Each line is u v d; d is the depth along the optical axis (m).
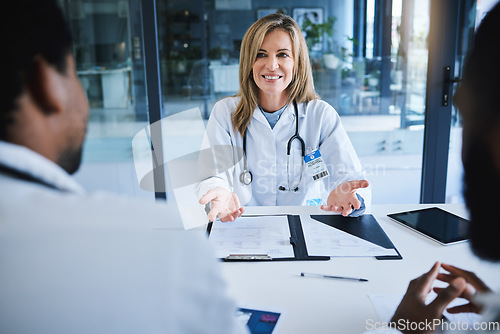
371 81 3.45
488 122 0.36
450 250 1.01
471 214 0.41
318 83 3.69
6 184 0.29
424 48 2.82
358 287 0.85
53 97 0.31
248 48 1.41
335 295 0.82
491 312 0.49
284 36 1.38
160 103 2.41
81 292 0.27
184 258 0.30
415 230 1.13
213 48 4.34
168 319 0.28
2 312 0.26
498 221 0.40
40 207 0.29
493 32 0.35
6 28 0.29
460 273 0.72
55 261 0.27
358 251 1.01
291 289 0.85
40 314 0.26
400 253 1.00
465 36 2.22
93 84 3.69
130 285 0.28
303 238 1.09
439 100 2.34
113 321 0.27
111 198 0.33
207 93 4.41
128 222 0.31
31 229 0.28
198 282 0.30
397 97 3.30
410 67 3.12
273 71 1.39
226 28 4.30
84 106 0.35
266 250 1.02
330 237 1.09
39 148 0.32
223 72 4.37
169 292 0.28
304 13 3.69
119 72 3.71
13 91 0.29
